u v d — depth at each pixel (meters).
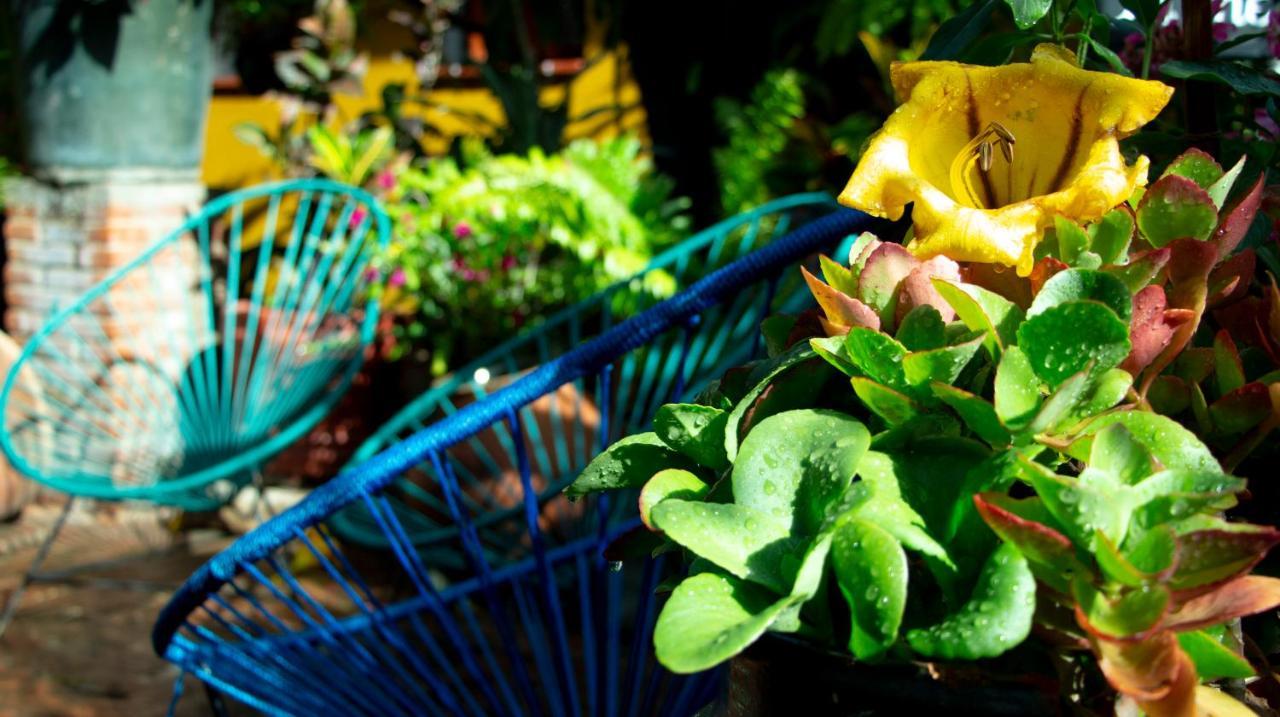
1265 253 0.77
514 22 4.56
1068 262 0.65
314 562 3.30
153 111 3.98
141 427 3.92
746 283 1.33
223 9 4.41
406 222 3.95
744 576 0.57
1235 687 0.66
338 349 3.28
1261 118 1.09
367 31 4.85
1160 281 0.66
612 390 3.14
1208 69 0.88
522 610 1.94
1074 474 0.65
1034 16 0.83
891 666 0.57
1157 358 0.65
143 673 2.89
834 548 0.56
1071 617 0.56
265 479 4.11
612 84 4.89
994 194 0.70
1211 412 0.67
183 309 4.13
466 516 1.46
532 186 3.68
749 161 3.97
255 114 5.19
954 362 0.59
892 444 0.62
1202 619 0.53
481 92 5.01
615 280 3.60
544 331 2.63
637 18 4.39
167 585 3.42
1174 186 0.67
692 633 0.54
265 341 3.27
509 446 3.05
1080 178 0.64
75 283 4.03
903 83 0.70
